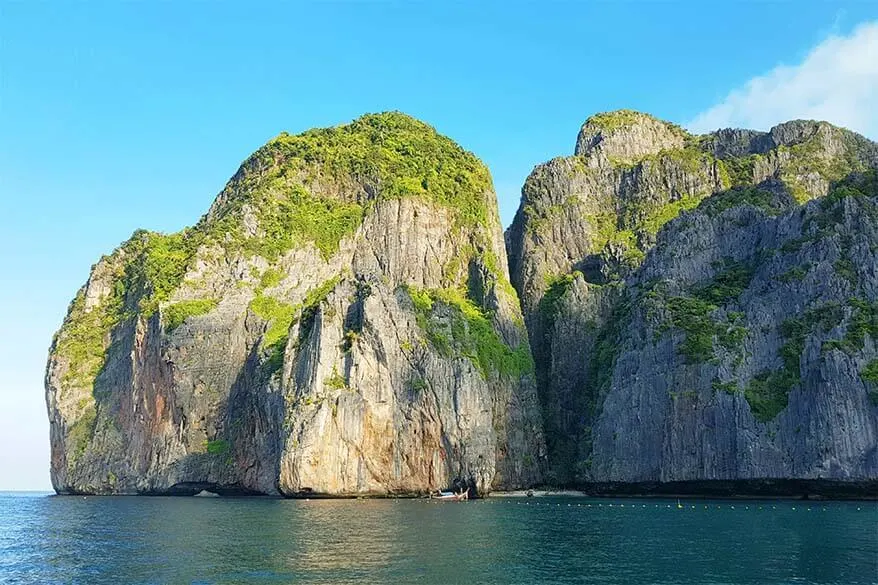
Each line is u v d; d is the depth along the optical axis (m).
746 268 158.62
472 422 146.75
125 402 166.12
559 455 171.12
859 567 56.56
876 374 119.56
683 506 115.12
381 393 140.62
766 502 121.62
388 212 178.38
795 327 132.75
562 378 179.12
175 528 83.44
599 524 86.38
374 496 136.88
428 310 161.62
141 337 160.25
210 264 163.88
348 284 151.50
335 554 62.41
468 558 60.75
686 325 144.50
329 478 133.00
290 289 164.62
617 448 148.38
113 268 191.25
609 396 154.12
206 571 55.28
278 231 169.62
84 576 55.34
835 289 133.00
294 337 144.75
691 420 136.38
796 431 123.94
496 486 159.12
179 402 151.00
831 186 167.00
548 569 56.12
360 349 140.50
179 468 148.50
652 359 147.12
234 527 83.19
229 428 151.12
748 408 129.12
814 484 120.94
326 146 193.00
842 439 118.56
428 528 81.62
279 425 138.12
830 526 81.44
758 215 166.38
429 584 50.44
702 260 167.75
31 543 74.25
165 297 158.88
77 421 170.88
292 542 69.75
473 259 184.12
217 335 155.50
